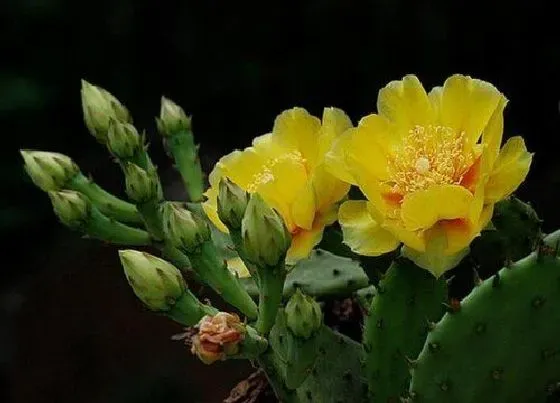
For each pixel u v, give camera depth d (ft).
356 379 2.41
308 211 2.25
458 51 5.96
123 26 6.44
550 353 2.18
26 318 4.10
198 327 2.16
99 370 3.88
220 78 6.37
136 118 6.41
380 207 2.19
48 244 5.98
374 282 2.36
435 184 2.20
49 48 6.42
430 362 2.18
